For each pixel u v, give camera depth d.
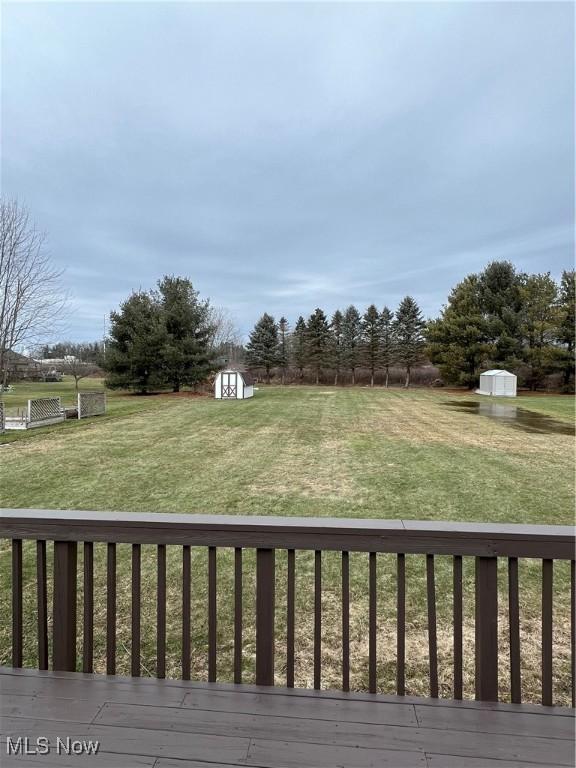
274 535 1.49
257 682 1.56
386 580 3.45
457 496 5.49
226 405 17.58
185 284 23.25
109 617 1.60
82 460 7.57
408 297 35.19
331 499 5.35
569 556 1.39
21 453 8.19
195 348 22.62
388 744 1.28
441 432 10.85
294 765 1.21
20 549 1.65
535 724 1.37
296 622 2.90
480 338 25.67
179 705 1.46
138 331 22.16
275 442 9.38
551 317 24.06
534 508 5.02
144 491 5.69
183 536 1.52
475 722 1.38
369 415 14.31
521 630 2.81
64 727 1.36
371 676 1.52
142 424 12.14
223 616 2.95
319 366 38.03
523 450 8.55
